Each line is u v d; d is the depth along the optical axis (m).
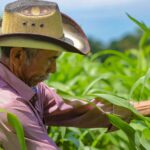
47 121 3.72
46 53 3.24
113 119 3.44
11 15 3.27
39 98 3.54
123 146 4.84
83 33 3.53
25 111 3.19
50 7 3.29
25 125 3.17
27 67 3.26
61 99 3.68
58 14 3.30
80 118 3.72
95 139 4.58
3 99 3.18
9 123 3.14
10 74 3.26
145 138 3.80
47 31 3.26
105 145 4.84
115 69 6.42
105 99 3.55
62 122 3.74
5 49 3.26
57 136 4.32
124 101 3.45
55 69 3.33
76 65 6.54
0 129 3.15
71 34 3.56
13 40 3.16
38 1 3.31
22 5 3.28
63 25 3.57
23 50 3.23
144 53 6.84
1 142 3.15
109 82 5.87
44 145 3.21
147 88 4.73
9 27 3.28
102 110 3.70
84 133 4.44
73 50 3.22
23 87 3.26
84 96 3.98
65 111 3.67
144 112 3.70
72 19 3.54
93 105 3.66
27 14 3.26
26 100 3.25
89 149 4.36
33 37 3.15
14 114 3.13
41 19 3.25
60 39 3.28
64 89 5.25
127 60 6.28
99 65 6.79
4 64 3.28
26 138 3.19
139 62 6.52
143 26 3.81
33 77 3.29
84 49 3.51
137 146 3.43
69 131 4.46
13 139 3.17
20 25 3.26
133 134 3.44
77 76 6.11
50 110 3.65
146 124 3.77
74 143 4.18
